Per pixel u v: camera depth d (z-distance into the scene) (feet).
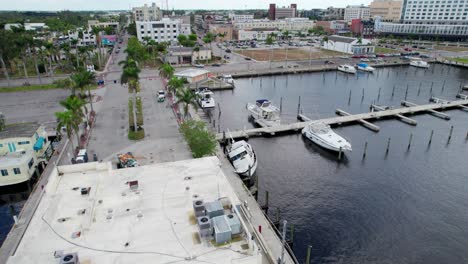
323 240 145.89
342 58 607.78
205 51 556.92
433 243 144.66
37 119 265.13
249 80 453.58
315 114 316.81
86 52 533.96
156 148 206.59
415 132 269.85
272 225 150.10
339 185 189.88
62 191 117.60
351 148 224.74
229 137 244.63
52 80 398.62
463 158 224.12
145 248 90.38
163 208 107.86
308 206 170.19
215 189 119.03
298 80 458.50
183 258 86.63
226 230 91.76
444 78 474.90
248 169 188.55
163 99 309.01
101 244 91.91
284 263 118.21
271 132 259.60
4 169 172.04
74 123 200.03
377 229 153.17
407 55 640.99
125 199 112.78
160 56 580.30
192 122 205.05
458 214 164.14
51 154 211.41
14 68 467.11
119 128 240.32
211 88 392.47
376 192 182.80
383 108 325.21
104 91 347.15
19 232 131.75
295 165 214.28
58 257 86.17
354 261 134.82
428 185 189.98
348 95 384.88
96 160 190.80
